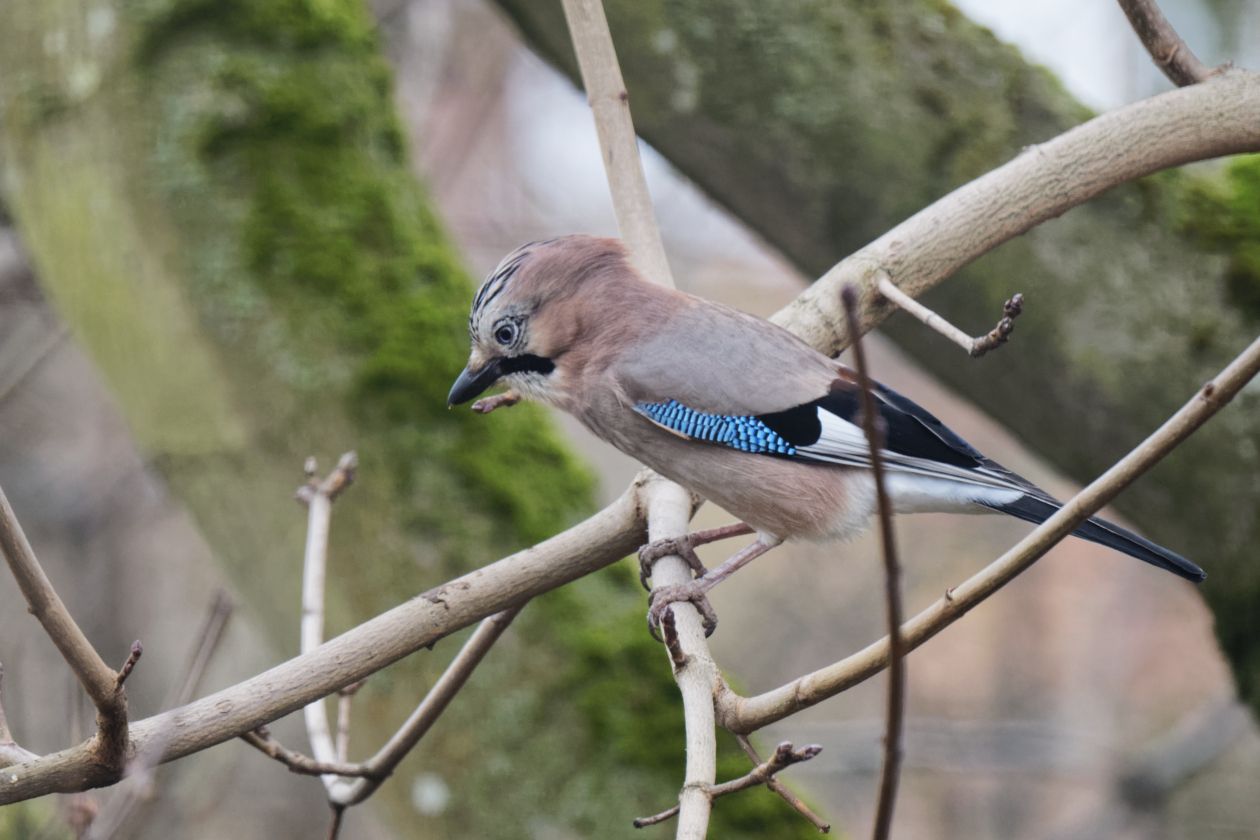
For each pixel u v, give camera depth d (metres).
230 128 9.30
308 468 7.65
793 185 9.36
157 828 13.02
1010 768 15.60
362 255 9.27
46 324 14.82
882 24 9.34
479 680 8.42
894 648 4.27
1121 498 9.18
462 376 8.44
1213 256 8.98
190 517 9.18
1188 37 12.99
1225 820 17.16
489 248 18.08
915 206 9.23
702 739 5.38
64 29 9.46
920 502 7.92
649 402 7.91
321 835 15.41
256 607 9.08
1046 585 19.42
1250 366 4.75
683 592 6.62
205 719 5.66
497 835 8.27
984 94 9.28
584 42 7.76
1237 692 9.14
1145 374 8.86
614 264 8.23
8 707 13.21
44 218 9.59
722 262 20.80
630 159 7.97
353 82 9.71
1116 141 7.05
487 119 18.67
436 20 17.03
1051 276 8.86
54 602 5.04
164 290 9.11
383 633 6.02
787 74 9.13
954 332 6.17
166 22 9.42
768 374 7.82
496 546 8.73
